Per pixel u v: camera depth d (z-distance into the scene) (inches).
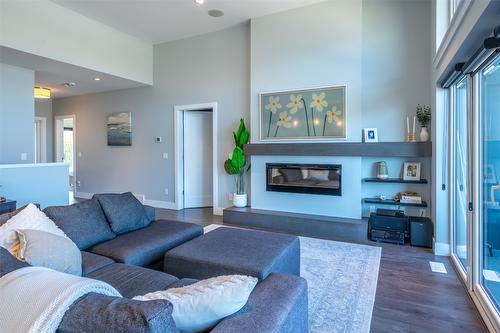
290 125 179.2
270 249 88.0
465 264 114.0
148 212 123.4
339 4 166.1
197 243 93.0
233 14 184.7
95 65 193.2
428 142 147.3
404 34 157.9
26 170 170.4
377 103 163.8
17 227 72.7
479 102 93.0
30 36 159.0
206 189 245.9
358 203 164.9
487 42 69.1
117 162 262.5
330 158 170.1
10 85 181.5
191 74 223.3
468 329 78.7
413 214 159.9
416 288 101.3
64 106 292.0
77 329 31.0
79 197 283.4
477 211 93.3
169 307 32.6
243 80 204.1
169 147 236.7
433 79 139.3
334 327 78.8
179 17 188.7
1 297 33.5
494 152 90.1
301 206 179.6
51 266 62.2
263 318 43.3
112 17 188.2
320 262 123.3
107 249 90.0
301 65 175.9
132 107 251.9
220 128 213.6
